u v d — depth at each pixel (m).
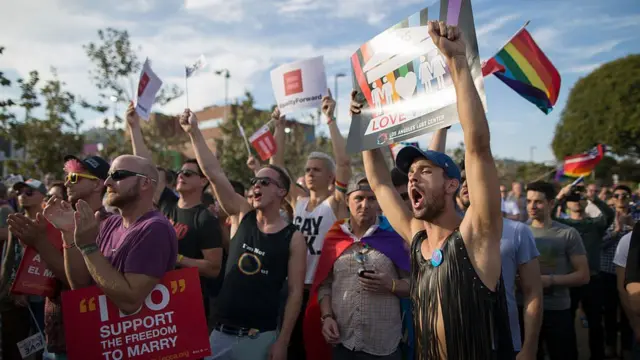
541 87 4.34
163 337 2.59
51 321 3.09
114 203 2.74
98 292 2.52
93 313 2.49
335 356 3.37
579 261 4.42
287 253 3.45
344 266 3.43
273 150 6.45
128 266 2.48
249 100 23.42
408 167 2.22
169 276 2.64
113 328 2.51
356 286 3.33
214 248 4.15
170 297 2.63
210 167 3.75
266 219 3.56
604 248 6.26
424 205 2.09
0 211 5.20
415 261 2.23
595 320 5.80
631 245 2.85
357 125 2.74
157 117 25.11
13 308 4.70
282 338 3.28
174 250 2.72
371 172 2.77
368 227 3.55
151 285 2.51
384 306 3.26
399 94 2.47
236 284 3.39
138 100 4.79
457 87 1.91
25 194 4.86
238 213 3.77
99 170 3.34
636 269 2.78
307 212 4.75
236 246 3.53
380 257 3.37
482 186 1.88
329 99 4.63
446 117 2.18
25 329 4.81
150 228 2.58
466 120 1.87
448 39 1.93
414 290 2.20
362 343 3.23
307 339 3.77
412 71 2.40
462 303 1.92
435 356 2.00
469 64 2.02
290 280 3.44
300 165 24.06
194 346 2.65
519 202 8.05
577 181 6.47
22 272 3.04
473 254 1.95
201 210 4.32
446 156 2.12
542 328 4.44
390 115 2.52
